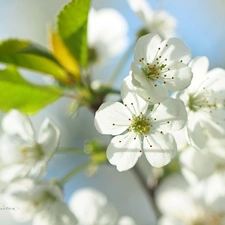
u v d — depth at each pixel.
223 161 0.23
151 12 0.27
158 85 0.20
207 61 0.21
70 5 0.22
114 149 0.20
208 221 0.26
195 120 0.22
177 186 0.27
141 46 0.20
